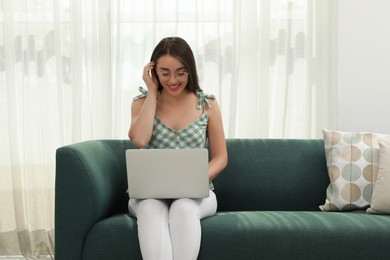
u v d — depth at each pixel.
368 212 2.47
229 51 3.25
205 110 2.64
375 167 2.58
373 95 3.19
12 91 3.27
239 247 2.16
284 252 2.16
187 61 2.54
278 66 3.24
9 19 3.27
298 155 2.79
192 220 2.12
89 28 3.27
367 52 3.19
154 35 3.24
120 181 2.70
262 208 2.75
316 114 3.23
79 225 2.22
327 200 2.63
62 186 2.23
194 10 3.23
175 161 2.24
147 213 2.15
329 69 3.21
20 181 3.29
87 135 3.28
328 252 2.16
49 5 3.27
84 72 3.27
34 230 3.27
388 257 2.16
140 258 2.19
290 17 3.20
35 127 3.29
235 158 2.78
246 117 3.26
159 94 2.68
